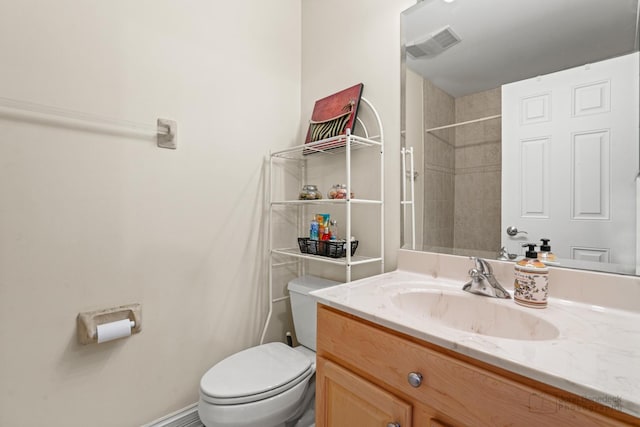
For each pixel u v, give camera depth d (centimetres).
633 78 79
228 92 154
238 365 124
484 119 107
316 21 177
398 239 133
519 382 53
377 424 75
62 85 109
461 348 60
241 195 160
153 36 130
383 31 140
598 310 80
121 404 121
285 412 112
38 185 105
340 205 161
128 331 116
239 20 159
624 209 80
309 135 168
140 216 127
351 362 83
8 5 99
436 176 120
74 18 111
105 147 118
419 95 125
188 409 139
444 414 62
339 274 162
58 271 108
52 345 107
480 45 108
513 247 100
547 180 93
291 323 182
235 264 157
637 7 78
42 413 105
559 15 91
